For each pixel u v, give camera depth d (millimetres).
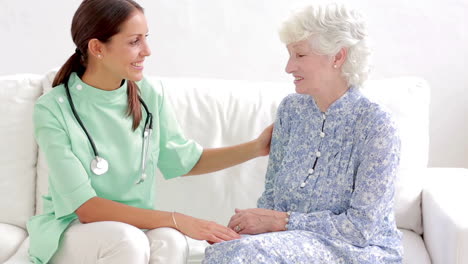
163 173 2168
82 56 1915
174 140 2141
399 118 2291
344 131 1848
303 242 1756
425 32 3031
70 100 1914
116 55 1864
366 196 1777
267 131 2139
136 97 2006
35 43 3047
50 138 1851
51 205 1996
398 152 1805
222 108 2338
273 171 2043
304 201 1900
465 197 2100
